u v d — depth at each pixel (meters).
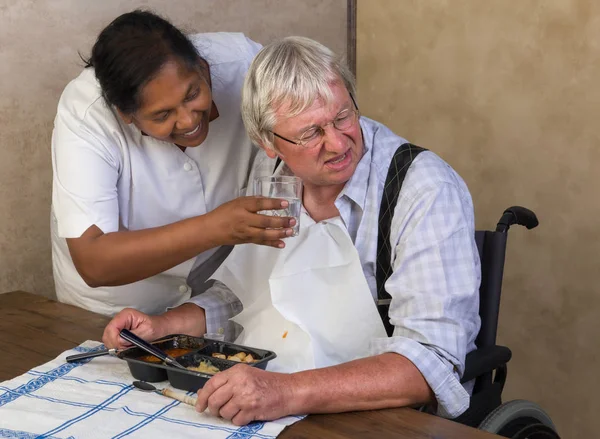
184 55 1.58
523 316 3.03
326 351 1.59
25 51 2.39
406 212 1.53
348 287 1.58
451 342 1.44
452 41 3.08
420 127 3.25
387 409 1.36
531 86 2.88
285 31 3.06
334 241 1.62
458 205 1.53
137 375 1.49
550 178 2.88
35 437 1.26
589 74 2.72
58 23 2.44
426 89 3.20
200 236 1.56
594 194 2.77
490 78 2.99
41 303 2.04
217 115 1.96
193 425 1.30
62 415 1.34
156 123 1.63
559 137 2.83
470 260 1.51
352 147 1.54
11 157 2.43
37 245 2.52
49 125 2.48
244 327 1.74
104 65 1.59
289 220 1.47
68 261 2.15
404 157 1.59
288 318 1.59
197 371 1.41
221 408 1.30
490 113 3.01
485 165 3.06
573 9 2.73
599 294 2.80
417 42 3.19
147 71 1.55
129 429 1.29
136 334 1.65
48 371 1.55
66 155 1.75
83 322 1.88
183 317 1.75
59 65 2.46
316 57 1.47
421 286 1.47
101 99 1.79
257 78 1.49
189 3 2.72
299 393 1.32
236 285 1.77
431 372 1.39
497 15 2.93
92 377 1.51
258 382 1.31
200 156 1.96
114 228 1.77
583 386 2.88
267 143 1.54
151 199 1.93
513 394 3.09
